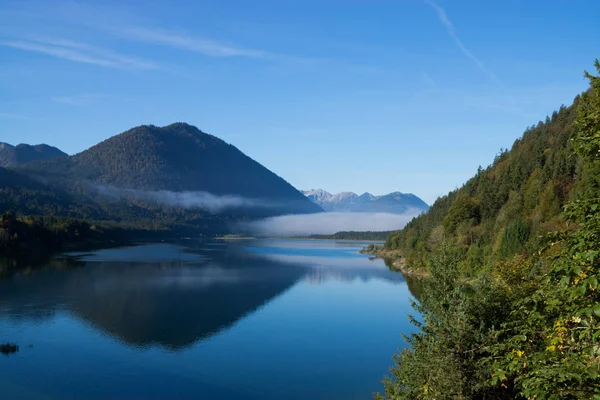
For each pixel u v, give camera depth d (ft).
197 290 300.61
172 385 141.28
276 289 311.47
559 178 293.23
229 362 161.48
